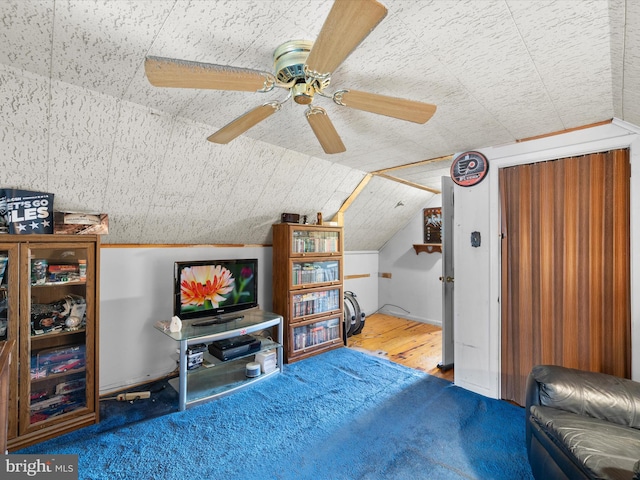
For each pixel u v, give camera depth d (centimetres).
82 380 225
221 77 118
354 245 512
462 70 154
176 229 297
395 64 149
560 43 130
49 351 214
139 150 216
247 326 286
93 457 188
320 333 373
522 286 250
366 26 91
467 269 279
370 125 225
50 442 201
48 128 181
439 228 476
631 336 204
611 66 145
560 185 234
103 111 185
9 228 197
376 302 561
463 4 110
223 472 178
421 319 504
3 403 110
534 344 244
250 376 289
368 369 321
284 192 326
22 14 116
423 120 156
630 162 204
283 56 133
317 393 269
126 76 160
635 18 105
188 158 239
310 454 193
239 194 296
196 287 285
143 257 292
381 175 376
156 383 289
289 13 118
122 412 239
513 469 179
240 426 221
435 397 263
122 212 254
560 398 168
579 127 222
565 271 230
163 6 113
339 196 378
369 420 229
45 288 225
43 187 210
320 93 138
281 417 232
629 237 207
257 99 185
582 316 223
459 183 282
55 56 143
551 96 179
